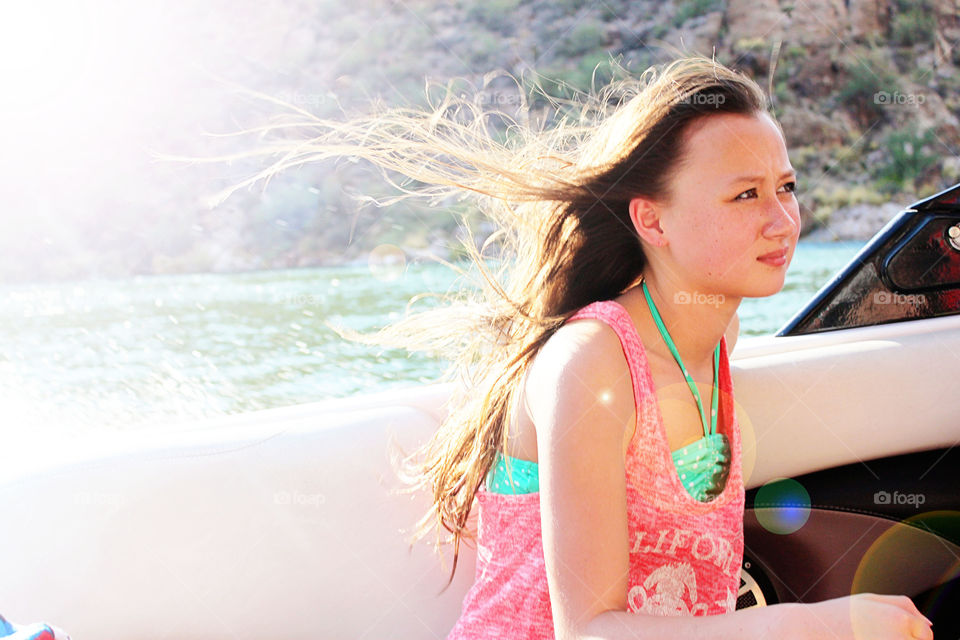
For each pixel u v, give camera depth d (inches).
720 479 40.9
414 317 49.9
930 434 53.5
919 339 55.2
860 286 59.2
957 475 52.7
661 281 40.3
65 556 42.4
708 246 37.8
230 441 45.9
